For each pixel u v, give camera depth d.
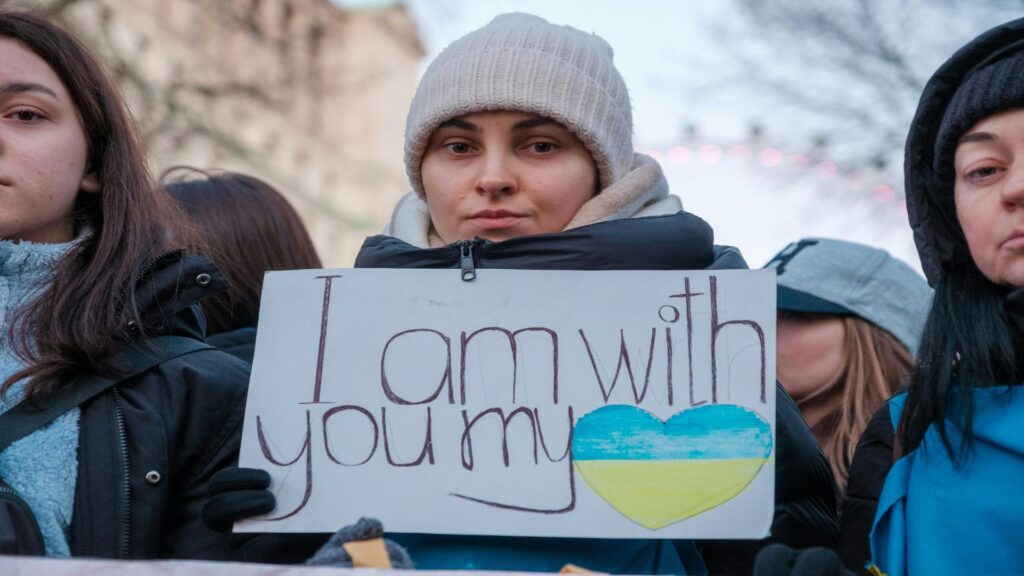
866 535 2.82
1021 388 2.63
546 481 2.63
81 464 2.82
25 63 3.08
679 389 2.68
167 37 18.84
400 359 2.75
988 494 2.54
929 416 2.72
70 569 2.20
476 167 3.01
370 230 30.80
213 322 3.95
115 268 3.03
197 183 4.17
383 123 31.14
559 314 2.76
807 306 4.04
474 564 2.69
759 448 2.62
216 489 2.66
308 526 2.63
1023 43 2.67
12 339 2.95
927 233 2.86
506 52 3.03
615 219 3.03
